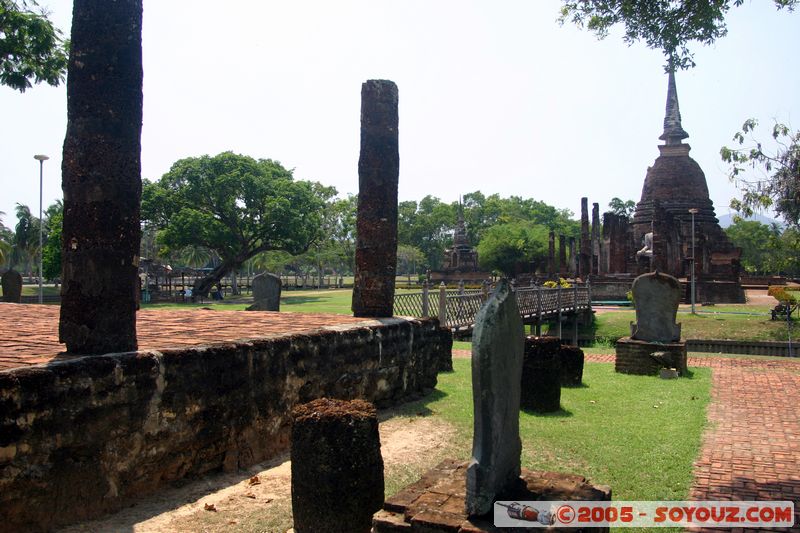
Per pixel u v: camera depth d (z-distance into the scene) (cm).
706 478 573
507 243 5869
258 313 1071
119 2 526
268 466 607
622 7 837
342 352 763
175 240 3775
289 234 4022
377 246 980
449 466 461
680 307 3080
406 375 918
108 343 505
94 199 507
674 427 749
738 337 2108
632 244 4616
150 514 478
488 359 386
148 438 508
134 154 533
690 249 3638
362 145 991
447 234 8375
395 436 717
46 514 431
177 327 782
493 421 388
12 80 1788
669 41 849
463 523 362
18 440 413
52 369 438
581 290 2517
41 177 2492
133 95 532
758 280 5100
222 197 3969
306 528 438
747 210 1848
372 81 984
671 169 4534
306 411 454
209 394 564
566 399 925
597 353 1563
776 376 1162
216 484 553
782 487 549
